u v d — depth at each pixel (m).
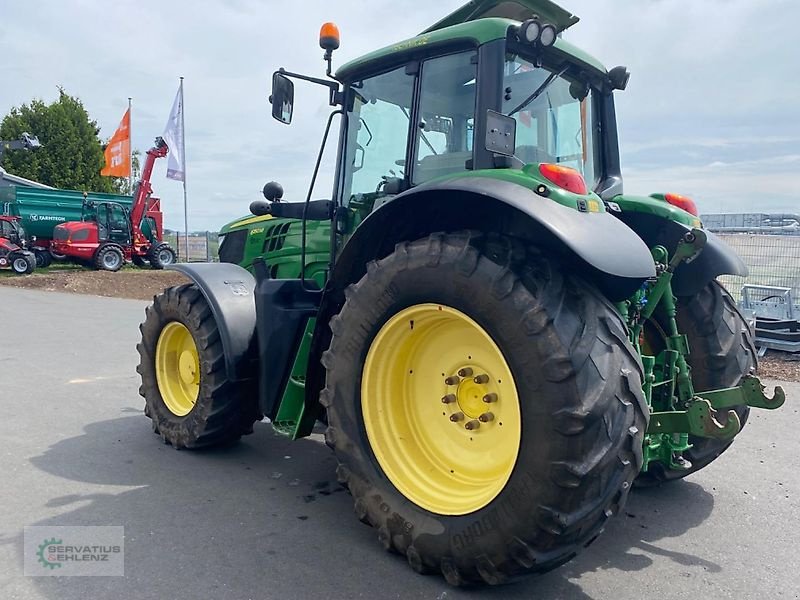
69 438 4.45
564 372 2.27
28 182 25.12
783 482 3.82
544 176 2.57
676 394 3.14
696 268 3.38
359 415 2.91
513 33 2.95
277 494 3.54
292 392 3.57
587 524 2.31
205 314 4.07
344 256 3.07
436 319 2.74
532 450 2.32
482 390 2.75
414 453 2.90
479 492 2.63
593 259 2.30
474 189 2.48
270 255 4.53
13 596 2.46
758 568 2.81
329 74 3.63
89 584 2.56
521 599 2.54
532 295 2.37
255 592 2.53
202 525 3.12
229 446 4.39
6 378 6.24
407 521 2.70
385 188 3.42
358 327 2.89
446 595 2.54
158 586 2.55
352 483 2.94
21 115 37.53
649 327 3.53
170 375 4.48
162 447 4.31
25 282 17.06
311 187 3.69
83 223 20.66
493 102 2.93
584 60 3.46
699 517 3.33
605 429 2.27
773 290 8.80
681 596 2.57
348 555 2.85
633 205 3.40
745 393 2.85
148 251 21.94
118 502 3.38
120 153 22.33
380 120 3.54
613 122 3.86
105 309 12.41
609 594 2.59
